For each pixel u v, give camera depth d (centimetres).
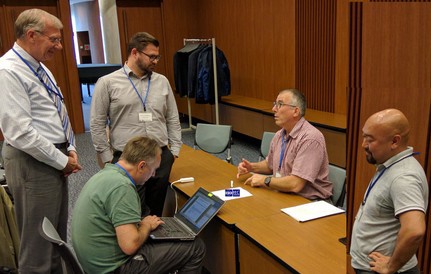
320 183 246
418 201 125
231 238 205
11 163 208
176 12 773
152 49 262
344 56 466
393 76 158
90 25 1070
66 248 155
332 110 496
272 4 571
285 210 215
